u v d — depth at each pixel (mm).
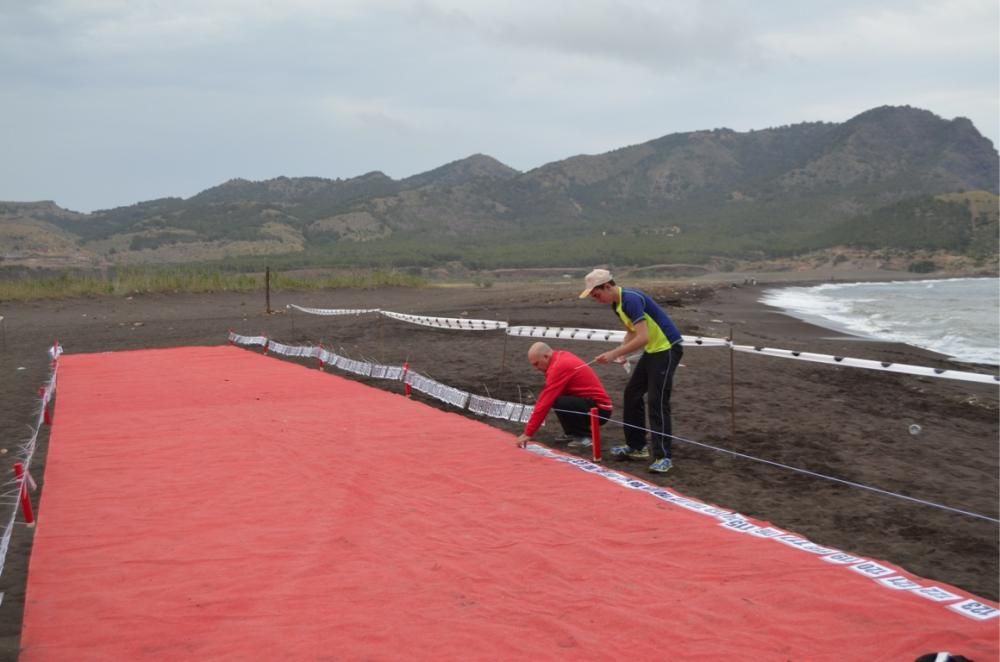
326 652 3676
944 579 4777
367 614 4062
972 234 123812
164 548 5062
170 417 9219
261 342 16953
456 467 6902
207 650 3727
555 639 3764
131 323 23250
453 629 3881
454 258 130000
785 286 62188
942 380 12445
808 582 4391
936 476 7102
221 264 105688
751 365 13055
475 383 11633
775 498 6371
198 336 19516
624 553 4875
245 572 4641
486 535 5215
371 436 8102
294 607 4164
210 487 6383
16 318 25062
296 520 5559
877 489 6664
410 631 3865
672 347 7062
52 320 24438
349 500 5988
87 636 3891
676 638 3748
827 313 30859
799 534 5516
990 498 6457
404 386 11641
